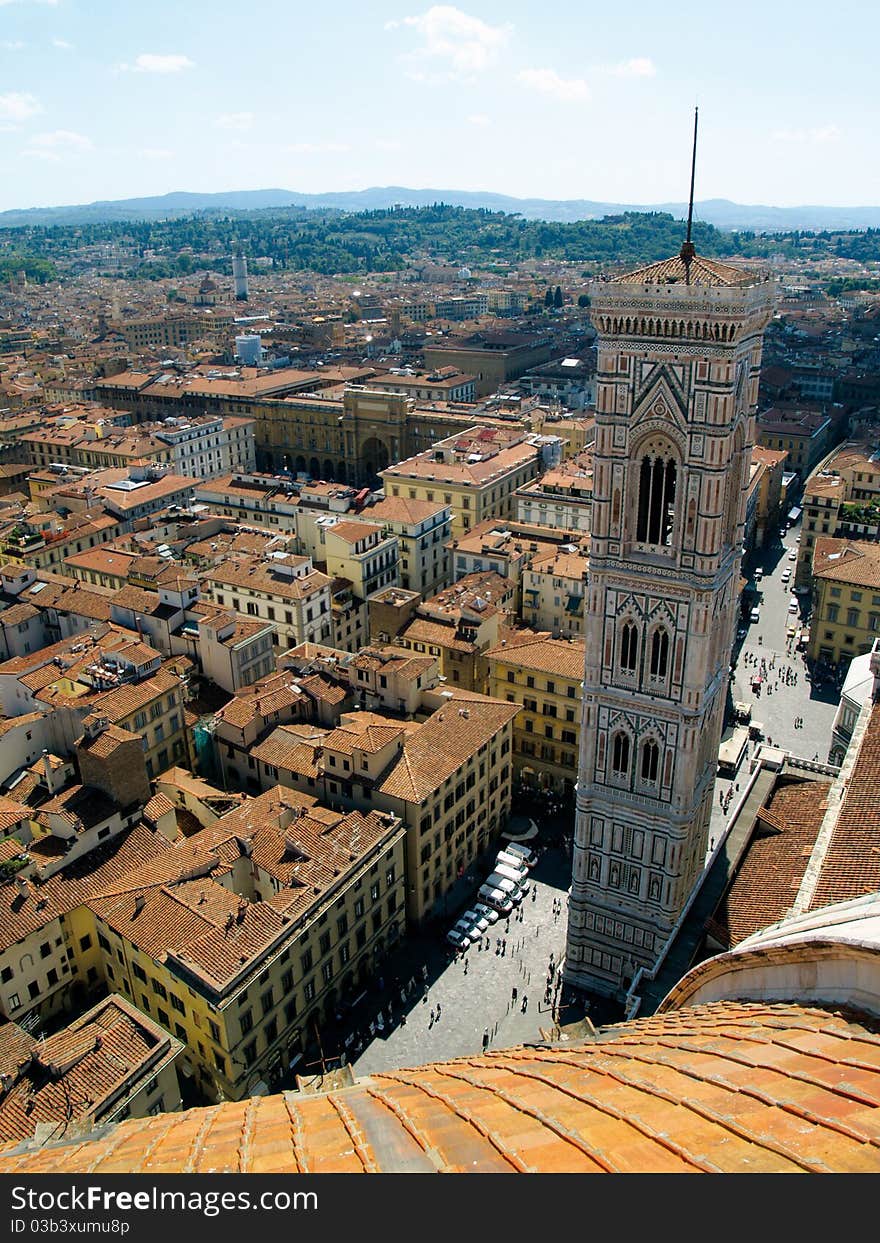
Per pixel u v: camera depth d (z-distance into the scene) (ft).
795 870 266.36
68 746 410.11
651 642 300.81
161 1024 325.01
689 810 315.17
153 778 425.28
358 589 587.68
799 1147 82.23
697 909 285.64
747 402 289.53
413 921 390.63
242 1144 103.35
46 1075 261.65
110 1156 107.45
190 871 337.11
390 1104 113.91
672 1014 165.37
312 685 441.68
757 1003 148.46
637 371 274.16
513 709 436.76
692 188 271.08
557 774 474.49
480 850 434.71
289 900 326.03
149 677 440.45
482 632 497.46
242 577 553.23
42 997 331.77
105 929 332.60
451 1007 354.74
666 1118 93.15
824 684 588.09
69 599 530.68
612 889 339.77
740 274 270.67
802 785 298.56
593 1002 355.15
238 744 419.95
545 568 565.53
